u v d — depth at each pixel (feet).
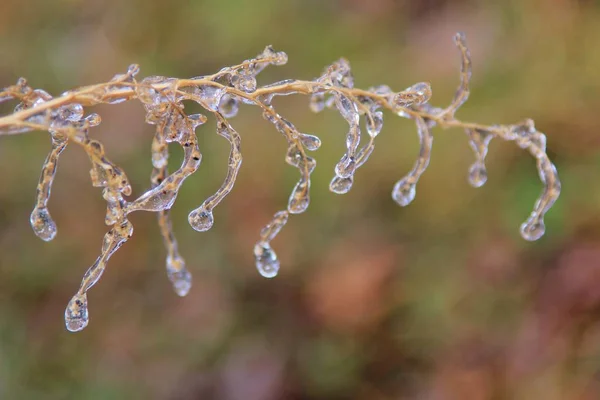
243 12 1.75
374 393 1.36
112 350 1.45
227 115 1.04
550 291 1.36
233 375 1.40
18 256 1.56
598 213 1.37
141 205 0.98
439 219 1.47
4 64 1.80
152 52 1.78
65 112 0.97
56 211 1.60
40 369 1.42
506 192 1.43
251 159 1.57
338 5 1.74
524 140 1.03
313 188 1.53
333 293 1.44
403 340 1.39
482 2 1.66
